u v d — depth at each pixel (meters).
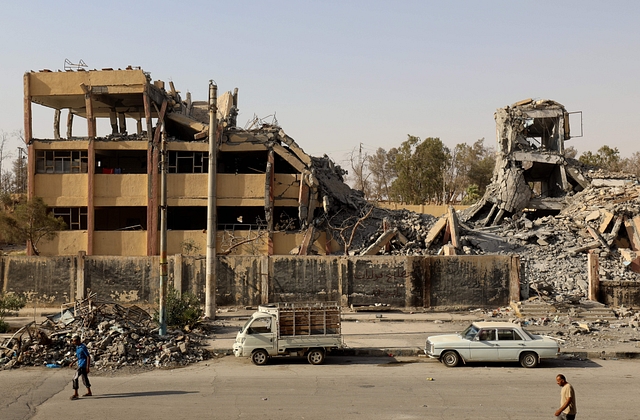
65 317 23.72
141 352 21.16
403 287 32.72
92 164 44.41
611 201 44.72
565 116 51.16
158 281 33.03
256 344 20.67
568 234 42.22
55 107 49.38
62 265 33.56
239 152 46.62
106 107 49.09
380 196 91.69
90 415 14.82
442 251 39.28
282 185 44.94
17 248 59.38
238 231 44.38
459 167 96.62
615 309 30.09
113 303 25.39
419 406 15.52
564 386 12.94
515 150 50.47
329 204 46.25
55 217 46.09
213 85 28.27
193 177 44.22
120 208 48.56
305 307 21.09
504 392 16.89
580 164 52.53
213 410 15.20
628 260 37.06
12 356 20.70
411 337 25.12
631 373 19.38
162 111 45.31
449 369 19.95
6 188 81.12
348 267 33.00
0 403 15.94
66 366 20.39
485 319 29.75
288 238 43.97
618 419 14.51
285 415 14.77
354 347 22.78
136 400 16.17
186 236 43.97
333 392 16.91
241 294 33.16
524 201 48.66
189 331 25.41
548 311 29.91
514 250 40.56
